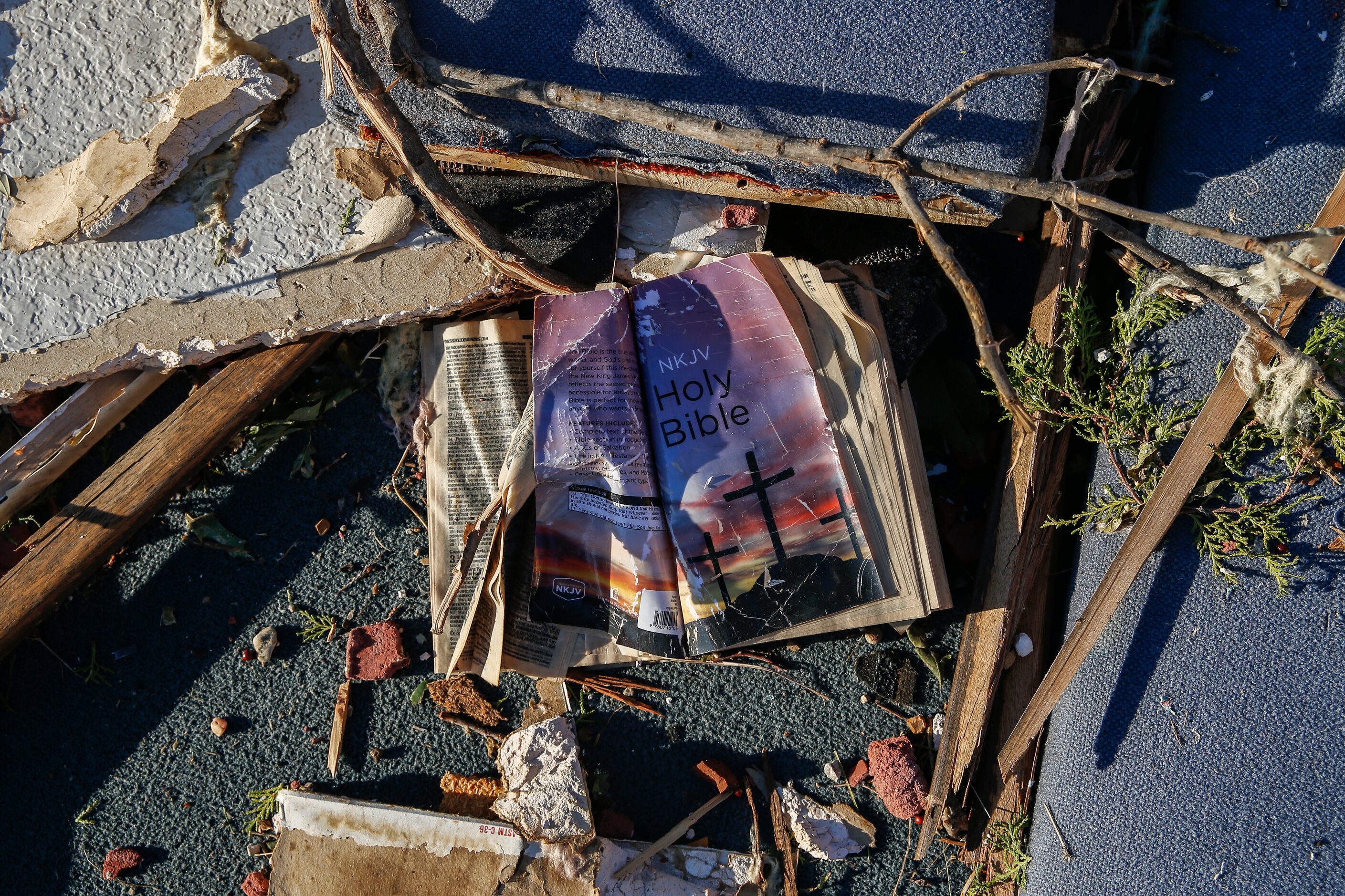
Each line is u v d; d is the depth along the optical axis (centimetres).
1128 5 86
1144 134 88
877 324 88
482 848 89
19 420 93
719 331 87
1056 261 86
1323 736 78
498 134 84
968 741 86
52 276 90
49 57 90
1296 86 83
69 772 93
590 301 87
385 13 80
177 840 92
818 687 91
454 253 90
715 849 90
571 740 90
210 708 93
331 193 90
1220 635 81
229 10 90
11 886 93
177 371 94
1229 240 75
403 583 92
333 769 91
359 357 94
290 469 94
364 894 89
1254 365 79
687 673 91
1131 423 83
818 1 81
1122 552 82
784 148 79
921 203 83
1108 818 82
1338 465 79
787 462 87
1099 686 84
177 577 93
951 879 89
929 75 81
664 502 87
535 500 88
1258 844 78
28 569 89
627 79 82
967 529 90
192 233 90
